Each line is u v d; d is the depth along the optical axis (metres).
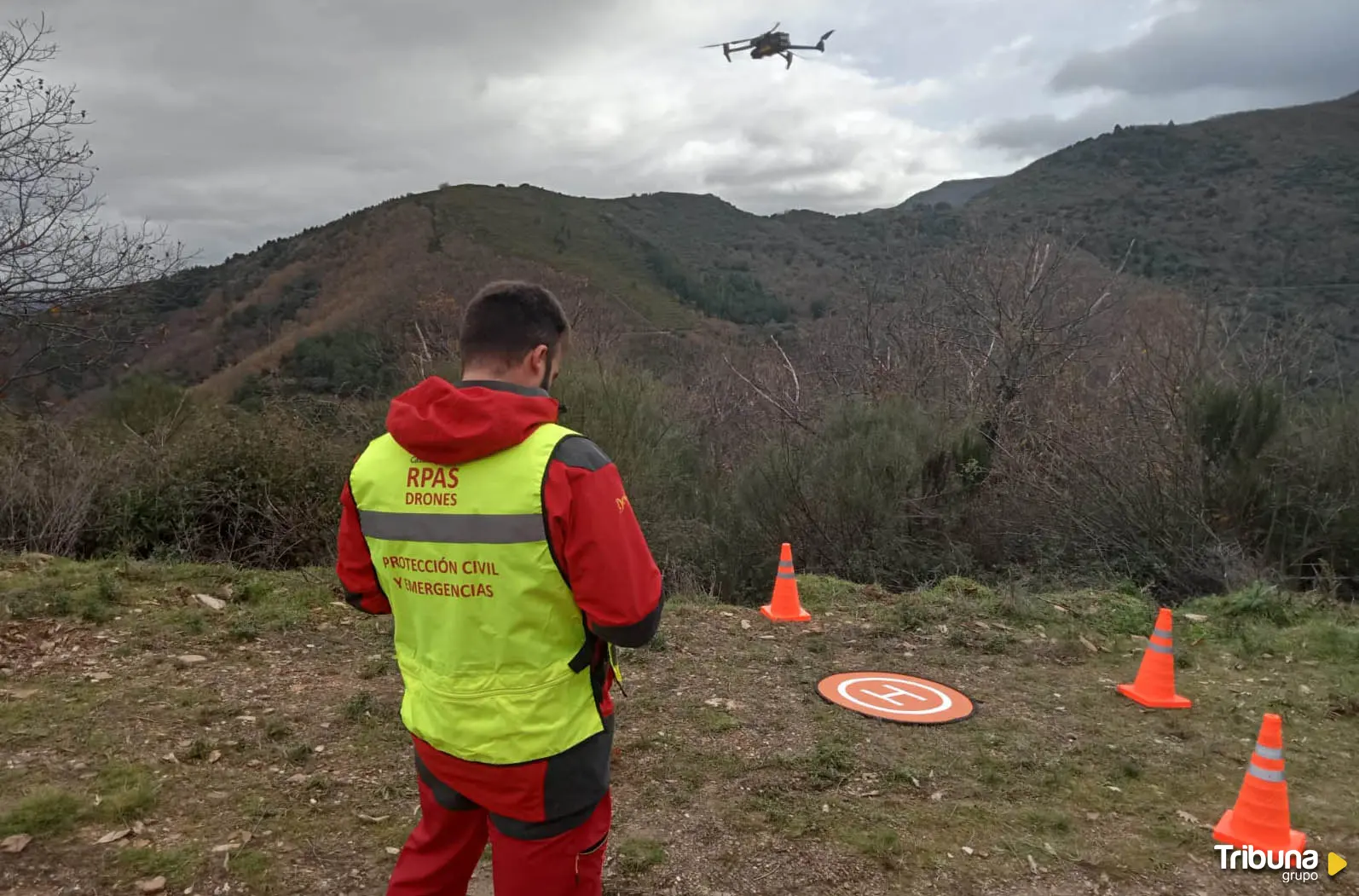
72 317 9.60
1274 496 10.03
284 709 4.44
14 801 3.38
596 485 1.83
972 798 3.82
